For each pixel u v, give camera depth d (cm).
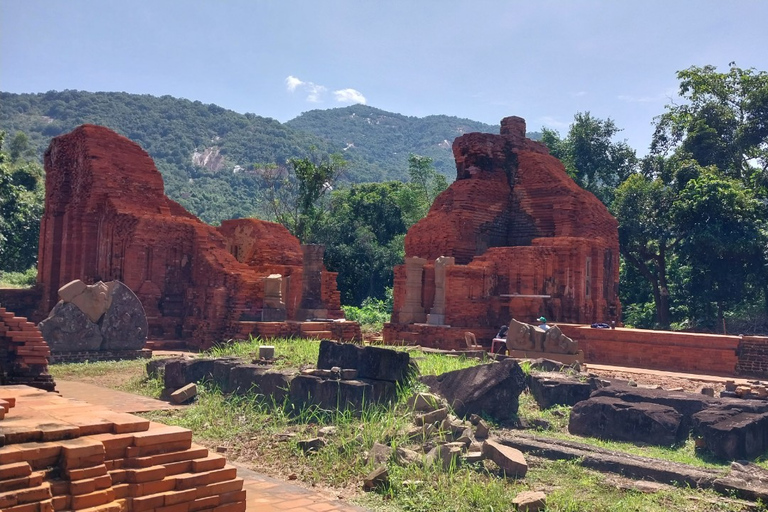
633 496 793
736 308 3866
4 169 4622
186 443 571
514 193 3322
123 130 16238
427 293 3023
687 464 910
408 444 968
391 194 6256
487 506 736
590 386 1364
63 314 1956
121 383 1617
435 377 1254
